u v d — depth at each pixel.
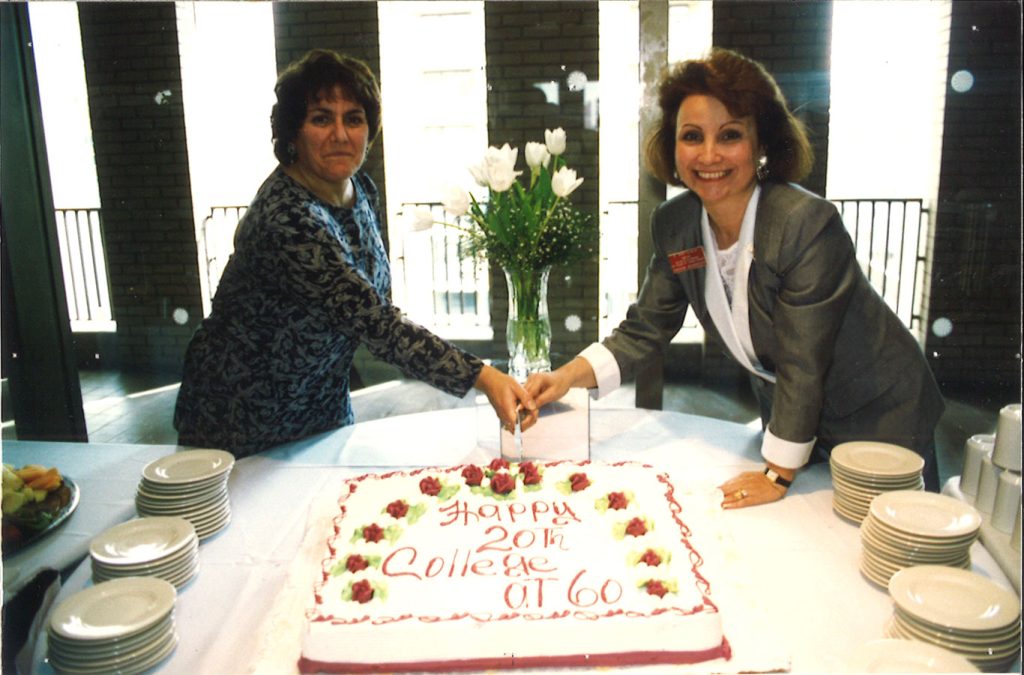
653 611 1.07
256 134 2.60
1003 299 2.36
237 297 1.79
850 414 1.65
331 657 1.06
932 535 1.17
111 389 3.38
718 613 1.07
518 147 2.98
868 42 2.29
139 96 3.05
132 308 3.43
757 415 3.50
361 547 1.30
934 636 1.01
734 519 1.45
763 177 1.56
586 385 1.80
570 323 3.10
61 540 1.37
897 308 2.43
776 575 1.26
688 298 1.79
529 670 1.06
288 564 1.32
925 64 2.28
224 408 1.85
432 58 2.85
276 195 1.69
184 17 2.68
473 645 1.06
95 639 1.01
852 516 1.42
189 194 3.21
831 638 1.10
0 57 2.66
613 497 1.43
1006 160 2.26
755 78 1.45
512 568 1.22
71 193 2.90
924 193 2.36
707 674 1.03
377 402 3.39
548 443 1.73
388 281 2.06
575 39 2.87
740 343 1.69
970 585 1.08
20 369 2.83
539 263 1.75
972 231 2.34
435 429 1.95
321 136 1.70
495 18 2.87
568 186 1.62
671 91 1.50
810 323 1.47
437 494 1.49
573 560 1.24
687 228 1.66
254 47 2.48
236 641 1.12
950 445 2.07
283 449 1.84
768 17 2.45
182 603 1.21
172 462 1.48
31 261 2.77
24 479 1.47
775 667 1.04
